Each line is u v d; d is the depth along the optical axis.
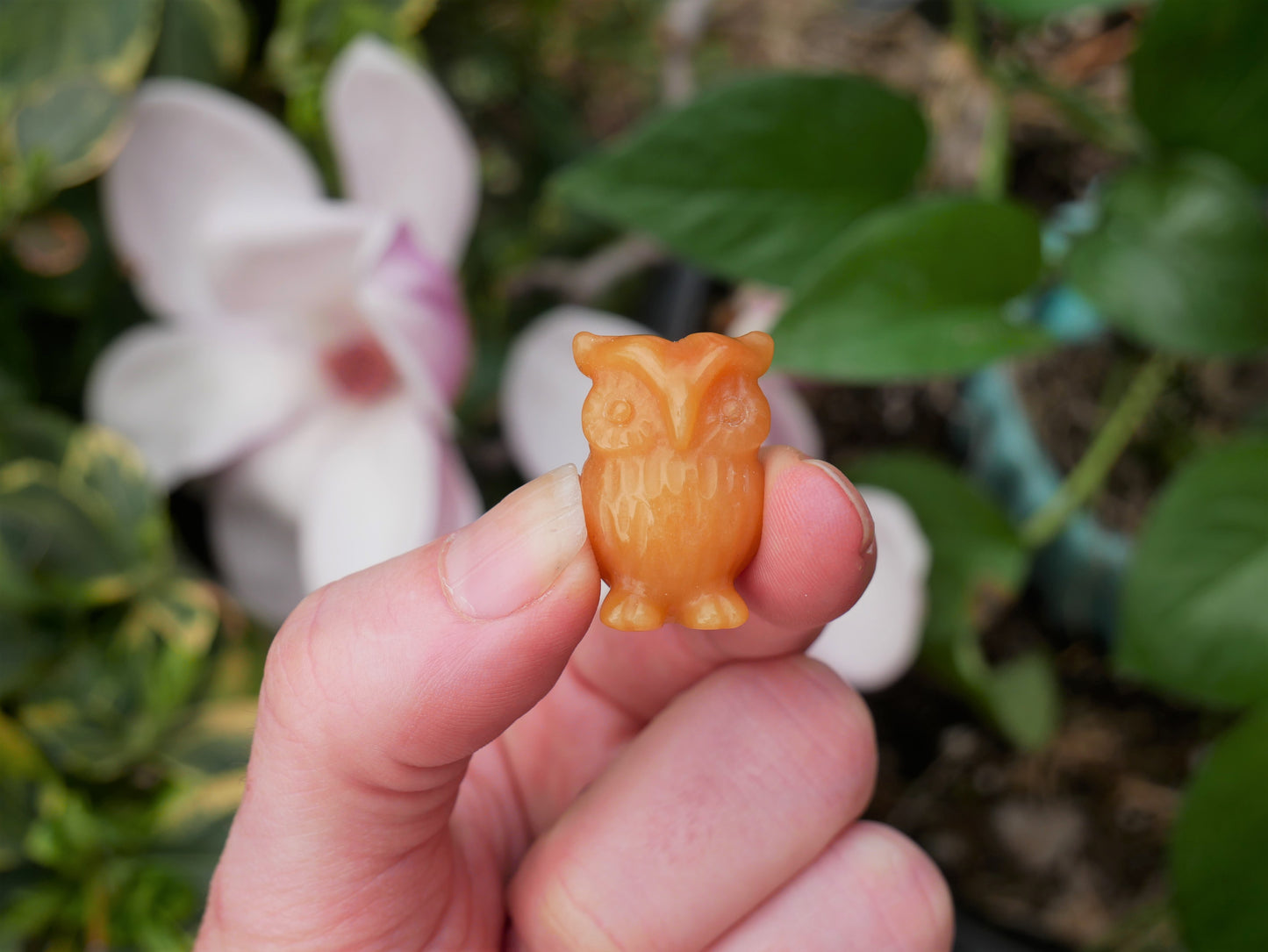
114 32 0.15
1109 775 0.20
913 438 0.23
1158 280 0.15
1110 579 0.20
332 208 0.14
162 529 0.16
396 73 0.15
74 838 0.14
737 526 0.09
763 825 0.11
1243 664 0.15
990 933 0.19
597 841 0.11
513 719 0.10
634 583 0.09
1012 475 0.21
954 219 0.14
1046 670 0.19
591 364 0.10
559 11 0.21
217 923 0.11
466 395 0.19
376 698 0.09
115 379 0.16
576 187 0.16
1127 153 0.19
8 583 0.15
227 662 0.16
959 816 0.20
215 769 0.15
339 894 0.10
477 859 0.12
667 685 0.13
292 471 0.16
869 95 0.16
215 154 0.15
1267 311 0.15
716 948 0.12
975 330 0.14
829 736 0.12
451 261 0.16
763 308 0.19
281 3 0.18
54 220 0.16
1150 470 0.21
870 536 0.10
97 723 0.15
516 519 0.09
